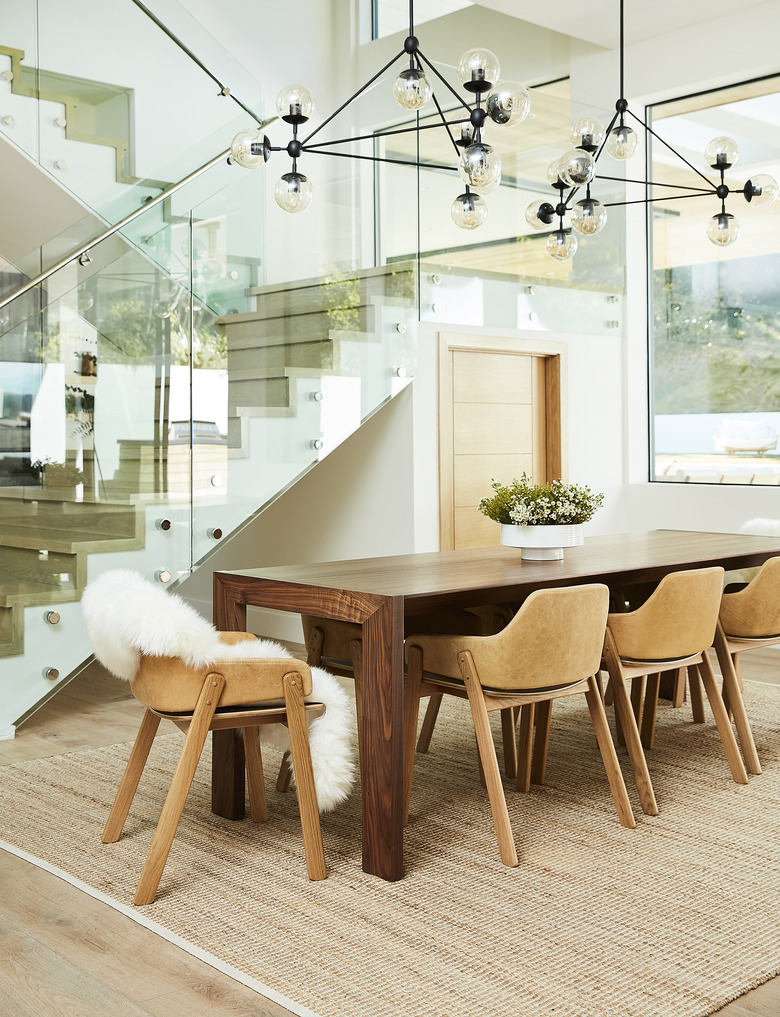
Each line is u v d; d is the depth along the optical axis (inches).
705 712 195.2
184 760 112.1
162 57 241.0
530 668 123.5
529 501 158.9
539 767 152.7
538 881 115.9
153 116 239.1
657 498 282.8
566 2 247.4
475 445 255.4
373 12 335.0
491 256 253.3
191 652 110.3
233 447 201.2
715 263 274.1
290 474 211.3
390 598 116.8
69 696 212.4
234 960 97.4
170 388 191.5
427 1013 87.5
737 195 267.0
